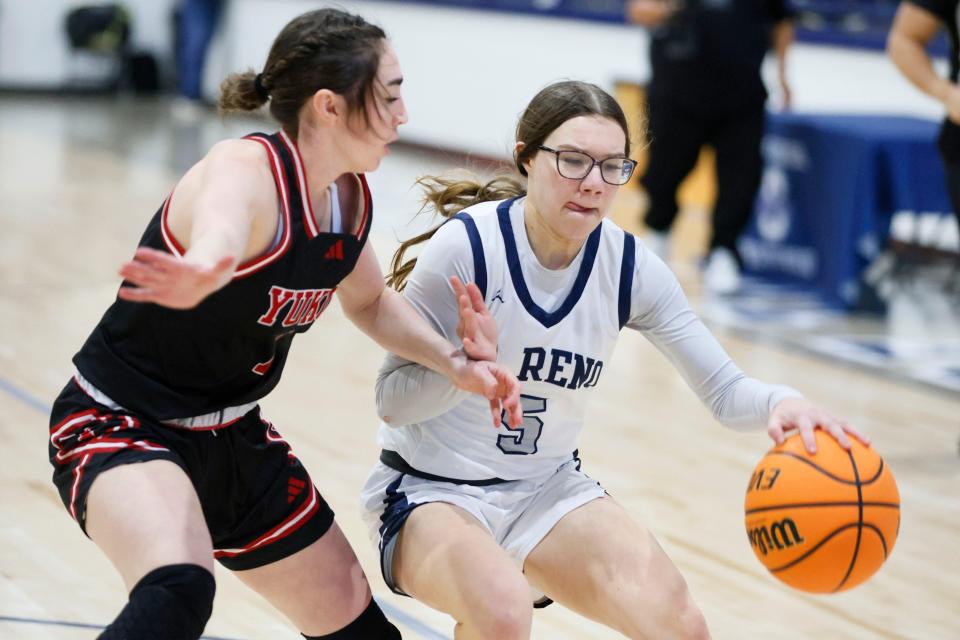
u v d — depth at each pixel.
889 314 17.59
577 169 5.70
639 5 17.94
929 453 11.99
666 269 6.28
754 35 17.42
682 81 17.69
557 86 5.89
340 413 12.09
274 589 5.85
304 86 5.06
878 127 17.31
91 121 32.78
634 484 10.73
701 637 5.71
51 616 7.52
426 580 5.76
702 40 17.41
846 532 5.50
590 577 5.95
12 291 15.95
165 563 4.83
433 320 6.06
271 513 5.70
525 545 6.19
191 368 5.31
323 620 5.89
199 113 35.19
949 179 11.41
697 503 10.37
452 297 6.04
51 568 8.22
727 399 6.18
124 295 4.28
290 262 5.14
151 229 5.23
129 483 5.02
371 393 12.85
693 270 19.36
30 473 9.94
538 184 5.81
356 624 5.94
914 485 11.07
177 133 31.50
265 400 12.34
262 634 7.52
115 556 4.98
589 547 6.00
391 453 6.38
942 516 10.38
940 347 15.95
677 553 9.28
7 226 19.94
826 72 22.44
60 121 32.47
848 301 17.41
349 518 9.45
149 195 23.38
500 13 27.69
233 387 5.47
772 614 8.34
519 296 5.98
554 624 7.96
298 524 5.76
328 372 13.55
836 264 17.47
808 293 18.25
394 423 6.11
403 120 5.18
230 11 34.75
